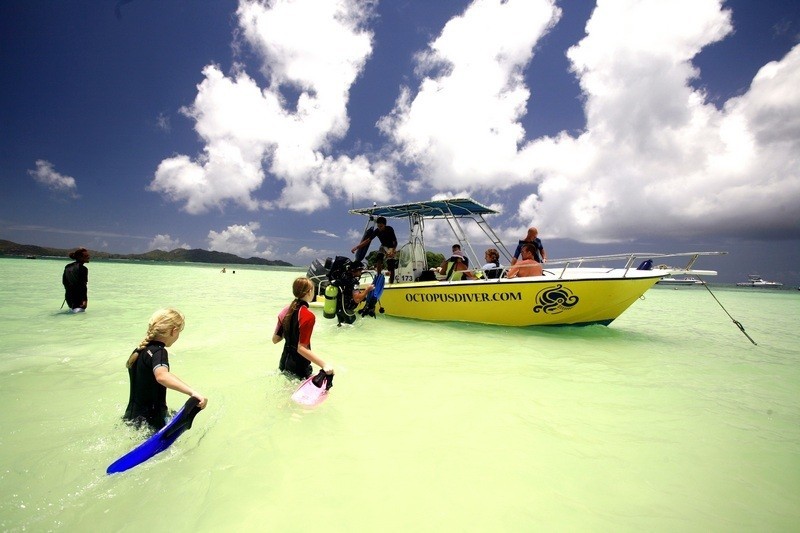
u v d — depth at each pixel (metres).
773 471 2.55
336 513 1.97
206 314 9.28
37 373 4.12
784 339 7.93
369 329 7.64
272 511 1.97
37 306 9.14
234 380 3.99
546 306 7.48
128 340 5.75
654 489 2.29
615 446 2.84
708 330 9.09
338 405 3.45
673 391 4.18
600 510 2.07
